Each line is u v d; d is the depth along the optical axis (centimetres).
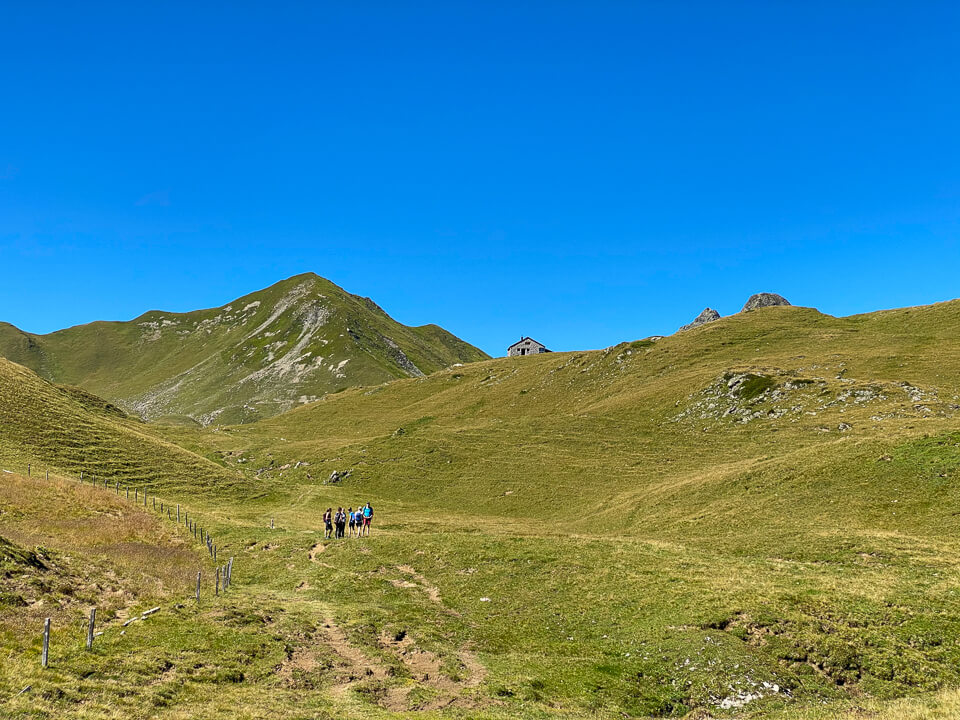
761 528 4694
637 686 2408
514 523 6819
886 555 3669
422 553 4472
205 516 6662
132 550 4378
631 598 3253
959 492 4353
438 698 2269
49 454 7869
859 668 2423
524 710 2170
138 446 9231
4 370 10194
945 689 2231
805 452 5906
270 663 2470
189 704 2000
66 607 2748
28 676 1975
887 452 5191
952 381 8406
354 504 8306
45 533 4472
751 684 2306
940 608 2781
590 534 5847
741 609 2831
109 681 2069
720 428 8906
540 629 3069
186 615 2944
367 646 2820
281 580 4219
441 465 9506
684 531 5091
